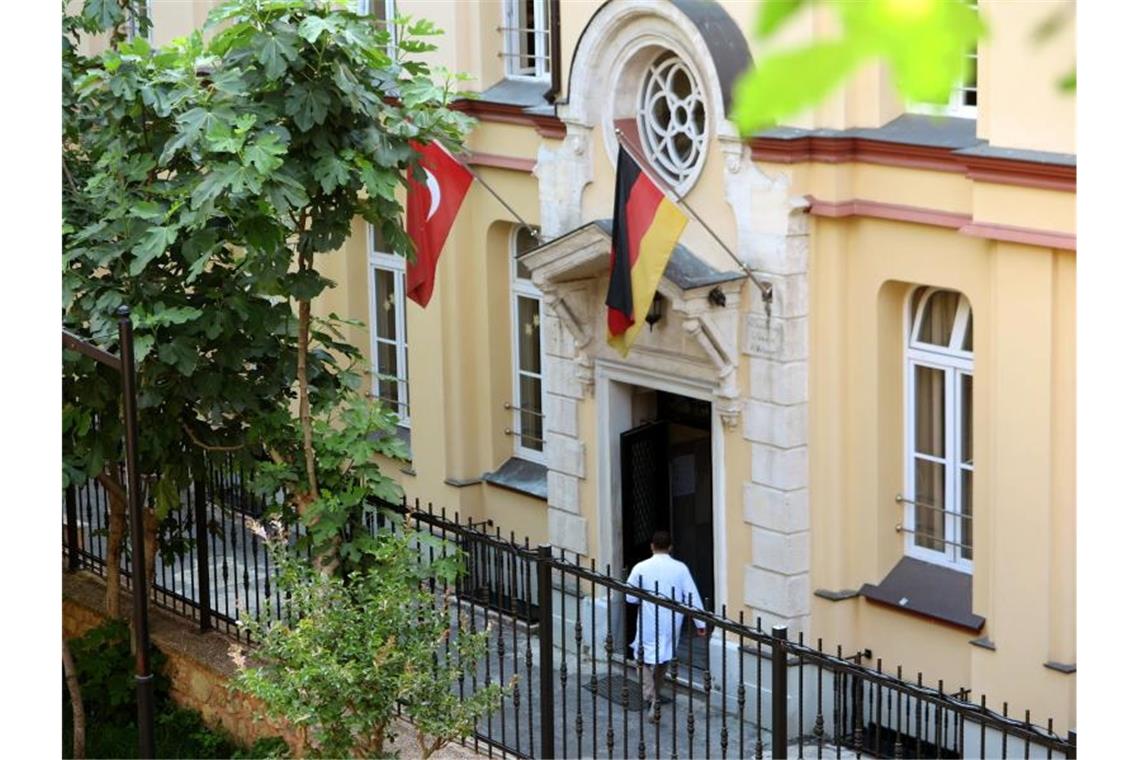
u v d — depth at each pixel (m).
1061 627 12.38
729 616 14.62
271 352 11.68
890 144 12.88
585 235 14.54
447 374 17.67
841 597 13.90
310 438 11.48
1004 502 12.52
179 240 11.27
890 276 13.25
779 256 13.52
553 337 15.91
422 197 13.53
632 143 14.85
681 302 13.77
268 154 10.20
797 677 13.94
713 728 13.51
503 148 16.67
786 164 13.30
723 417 14.27
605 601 15.48
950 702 9.17
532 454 17.61
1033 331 12.13
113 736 12.00
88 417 11.59
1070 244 11.65
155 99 10.84
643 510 15.87
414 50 11.38
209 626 12.48
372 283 18.92
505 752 10.66
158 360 11.45
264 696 9.30
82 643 12.38
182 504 13.64
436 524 11.21
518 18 16.77
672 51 14.37
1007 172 11.91
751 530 14.27
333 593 9.66
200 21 20.45
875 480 13.70
